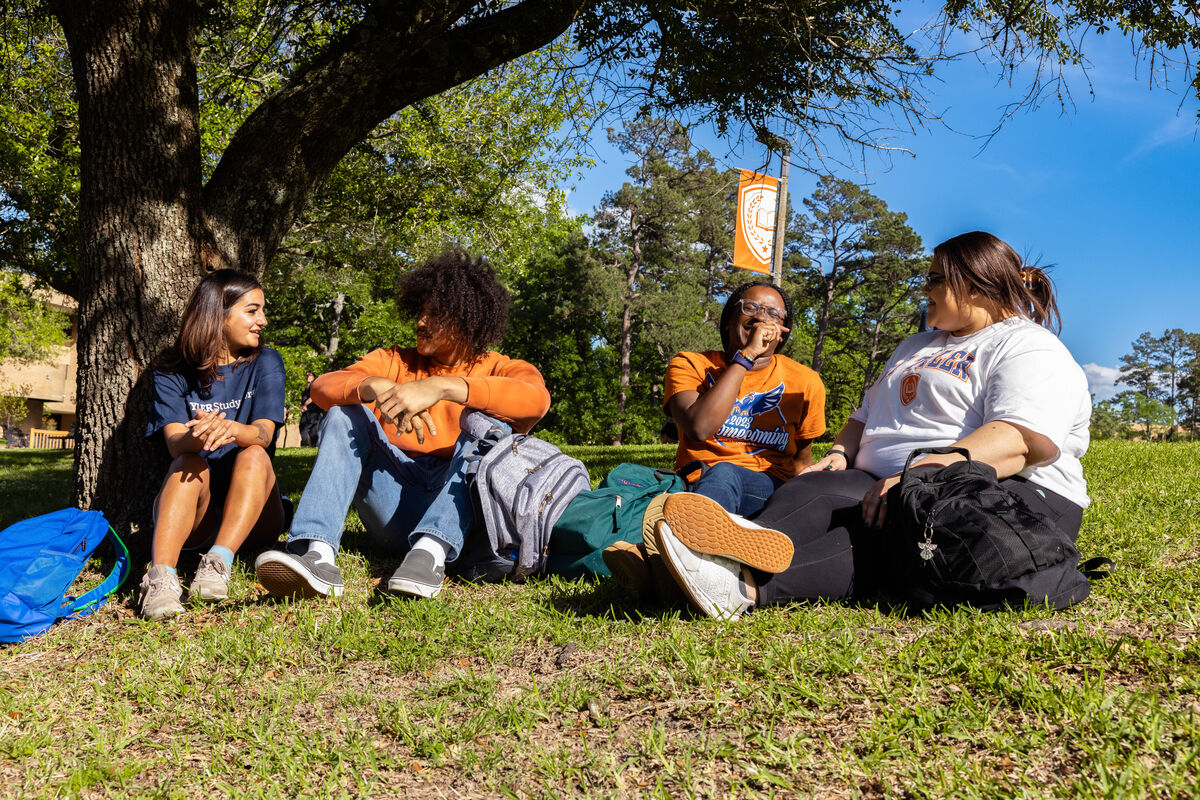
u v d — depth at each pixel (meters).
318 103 4.25
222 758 1.85
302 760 1.81
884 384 3.00
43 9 6.80
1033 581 2.37
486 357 3.62
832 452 3.15
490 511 3.03
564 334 38.75
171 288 3.98
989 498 2.38
